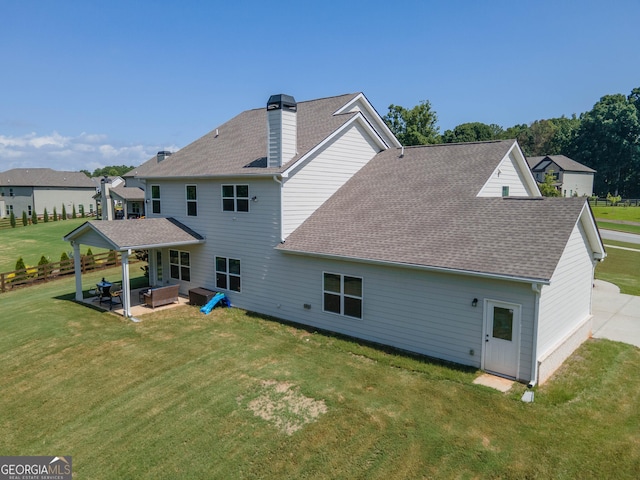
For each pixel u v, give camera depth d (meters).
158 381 10.52
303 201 15.42
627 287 19.14
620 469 6.90
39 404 9.73
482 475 6.85
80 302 17.58
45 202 63.47
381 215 14.11
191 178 17.31
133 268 26.03
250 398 9.48
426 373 10.38
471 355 10.66
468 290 10.54
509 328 9.95
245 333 13.62
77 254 17.73
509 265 9.84
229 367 11.11
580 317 12.71
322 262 13.64
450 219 12.54
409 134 41.56
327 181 16.36
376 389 9.65
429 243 11.76
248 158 16.70
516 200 12.21
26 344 13.06
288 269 14.67
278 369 10.87
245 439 8.04
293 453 7.57
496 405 8.83
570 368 10.65
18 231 47.72
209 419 8.76
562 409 8.67
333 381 10.10
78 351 12.45
